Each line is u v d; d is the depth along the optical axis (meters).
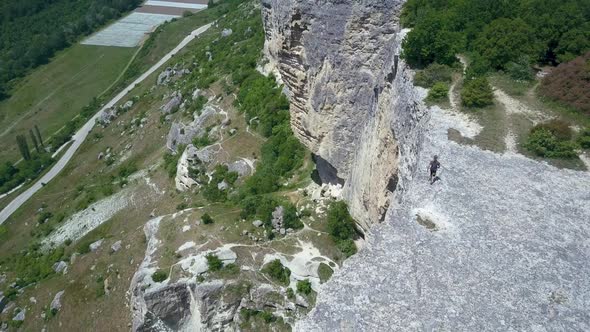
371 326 13.98
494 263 15.68
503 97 24.92
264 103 59.81
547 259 15.80
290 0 34.66
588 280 15.12
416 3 30.44
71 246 58.78
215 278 37.44
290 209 42.69
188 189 56.78
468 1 29.64
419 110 24.56
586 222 17.30
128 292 44.97
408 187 20.27
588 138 21.34
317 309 14.65
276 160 52.25
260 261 38.97
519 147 21.39
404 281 15.20
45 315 48.78
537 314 14.16
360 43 33.25
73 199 71.19
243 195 48.81
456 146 21.39
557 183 19.31
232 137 58.81
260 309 37.22
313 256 39.06
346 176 39.41
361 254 16.39
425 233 16.88
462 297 14.66
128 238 51.16
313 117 38.72
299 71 38.12
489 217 17.47
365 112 35.16
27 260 60.06
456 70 26.81
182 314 39.12
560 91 24.23
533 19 28.12
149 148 73.38
